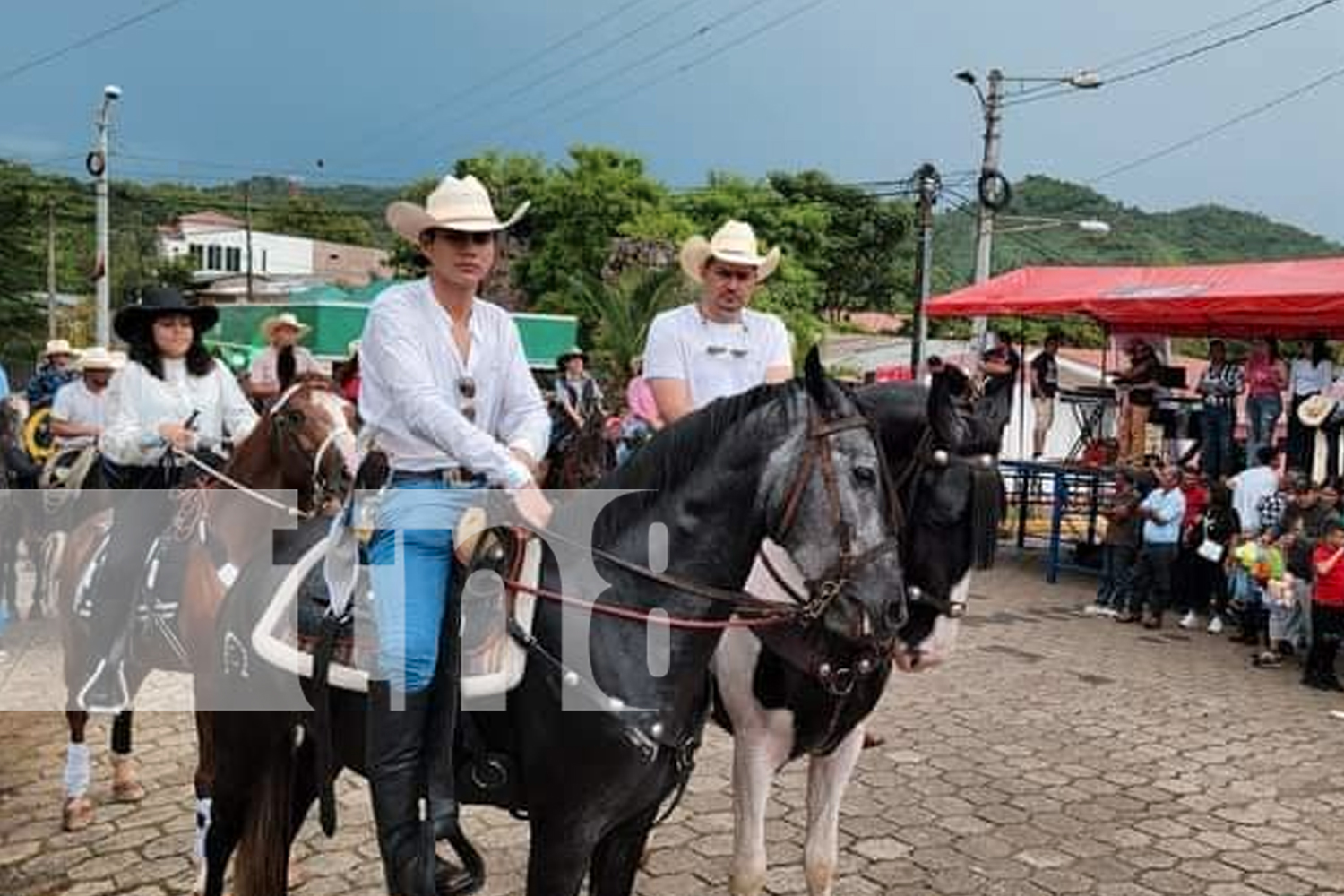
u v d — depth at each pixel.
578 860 3.11
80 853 4.97
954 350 31.02
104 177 24.34
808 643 3.42
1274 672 9.16
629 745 3.00
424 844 2.90
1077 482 14.39
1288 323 13.34
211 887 3.82
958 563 3.72
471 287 3.11
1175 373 14.99
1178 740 7.10
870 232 40.78
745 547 3.12
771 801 5.79
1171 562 10.88
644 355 4.48
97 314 24.55
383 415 3.15
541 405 3.34
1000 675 8.72
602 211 30.50
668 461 3.16
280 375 4.77
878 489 2.98
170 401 4.86
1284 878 5.00
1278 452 12.85
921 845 5.27
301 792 3.84
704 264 4.38
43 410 10.12
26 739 6.57
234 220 75.25
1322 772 6.52
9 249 39.34
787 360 4.53
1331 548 8.71
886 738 6.95
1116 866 5.08
